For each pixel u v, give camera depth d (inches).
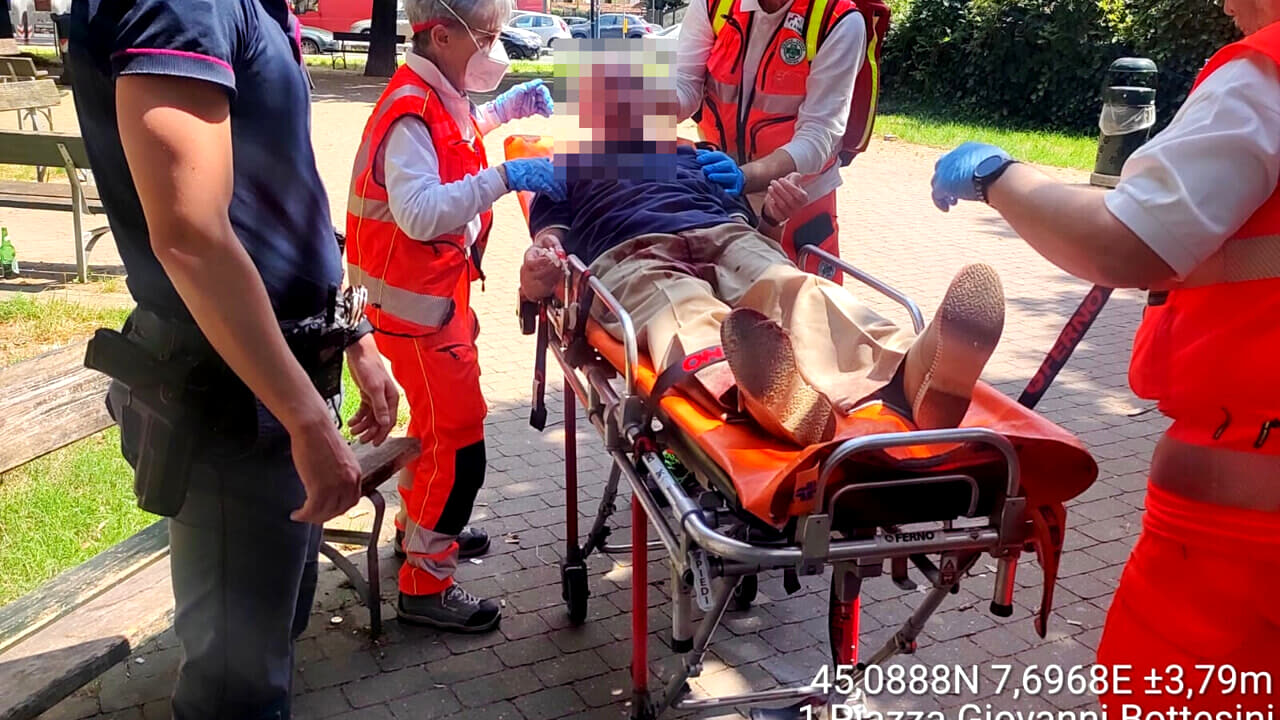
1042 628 84.7
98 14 66.6
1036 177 72.0
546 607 141.9
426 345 123.6
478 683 125.6
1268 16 66.7
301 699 121.8
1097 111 590.2
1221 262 66.0
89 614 115.7
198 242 66.7
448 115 119.9
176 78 65.1
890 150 532.4
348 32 1162.6
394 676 126.6
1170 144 64.0
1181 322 69.9
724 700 106.2
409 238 119.4
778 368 77.3
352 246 124.8
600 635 135.9
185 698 88.1
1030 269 321.1
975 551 84.4
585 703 122.2
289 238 79.8
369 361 97.2
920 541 79.0
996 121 628.7
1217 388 67.2
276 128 76.4
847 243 349.1
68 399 126.6
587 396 111.0
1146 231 63.7
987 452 79.4
